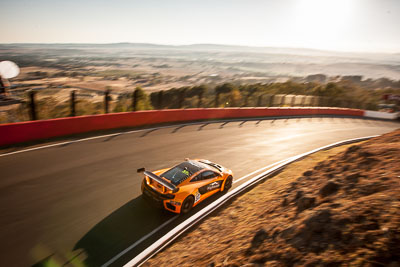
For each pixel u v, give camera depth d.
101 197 7.84
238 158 12.32
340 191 5.19
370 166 5.91
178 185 7.17
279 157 12.97
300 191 6.24
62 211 7.00
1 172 8.84
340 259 3.27
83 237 6.09
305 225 4.12
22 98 16.20
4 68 15.62
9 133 11.23
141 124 16.62
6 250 5.53
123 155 11.34
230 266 4.12
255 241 4.56
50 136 12.55
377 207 3.91
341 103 43.69
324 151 13.34
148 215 7.13
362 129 23.47
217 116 21.72
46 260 5.34
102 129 14.66
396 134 8.20
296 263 3.52
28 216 6.67
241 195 8.50
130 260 5.50
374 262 3.04
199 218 6.96
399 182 4.54
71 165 9.84
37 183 8.32
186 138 14.88
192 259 4.98
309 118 27.45
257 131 18.48
